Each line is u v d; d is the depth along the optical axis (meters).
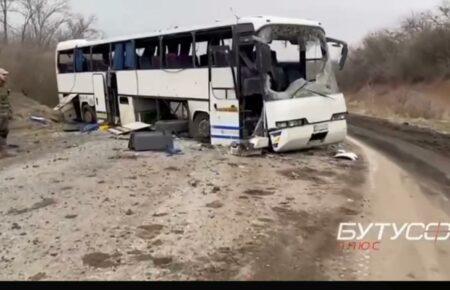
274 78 13.47
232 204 8.77
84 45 22.55
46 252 6.57
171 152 13.96
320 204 8.90
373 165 12.84
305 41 13.91
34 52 34.00
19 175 11.40
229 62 13.78
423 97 37.50
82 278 5.78
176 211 8.33
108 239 7.02
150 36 17.33
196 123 15.83
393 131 21.50
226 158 13.13
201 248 6.70
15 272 5.98
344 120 14.18
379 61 54.69
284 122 13.02
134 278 5.77
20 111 23.75
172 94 16.56
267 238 7.11
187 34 15.55
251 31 13.14
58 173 11.52
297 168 11.98
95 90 21.70
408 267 6.23
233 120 13.95
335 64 14.41
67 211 8.38
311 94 13.57
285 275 5.92
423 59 45.59
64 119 23.86
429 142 17.48
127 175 11.16
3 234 7.28
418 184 10.66
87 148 15.34
